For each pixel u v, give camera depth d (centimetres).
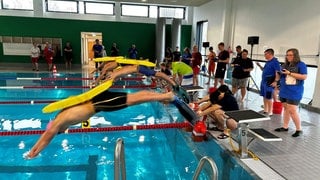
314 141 421
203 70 1296
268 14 902
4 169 367
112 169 372
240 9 1091
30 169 367
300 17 750
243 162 345
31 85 945
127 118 598
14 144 445
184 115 179
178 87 324
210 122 486
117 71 315
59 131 150
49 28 1567
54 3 1560
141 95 159
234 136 428
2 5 1502
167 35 1662
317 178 307
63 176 352
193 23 1650
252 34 1006
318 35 685
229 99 444
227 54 829
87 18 1603
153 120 584
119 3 1614
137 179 350
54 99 754
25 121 563
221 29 1222
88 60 1655
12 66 1465
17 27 1527
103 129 496
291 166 334
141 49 1700
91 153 420
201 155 398
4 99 750
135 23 1661
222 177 324
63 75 1179
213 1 1320
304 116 584
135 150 434
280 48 841
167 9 1678
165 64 797
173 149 439
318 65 619
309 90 730
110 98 152
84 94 153
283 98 448
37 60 1424
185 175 358
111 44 1661
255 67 968
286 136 441
